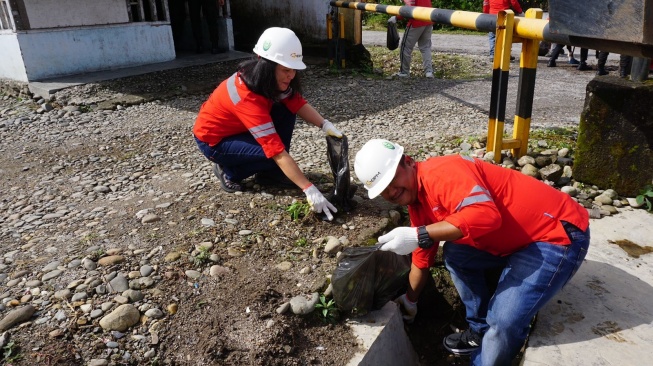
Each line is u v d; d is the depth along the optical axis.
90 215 3.55
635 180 3.73
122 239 3.21
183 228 3.32
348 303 2.65
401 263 2.75
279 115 3.66
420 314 3.25
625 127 3.64
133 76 7.55
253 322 2.58
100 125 5.84
